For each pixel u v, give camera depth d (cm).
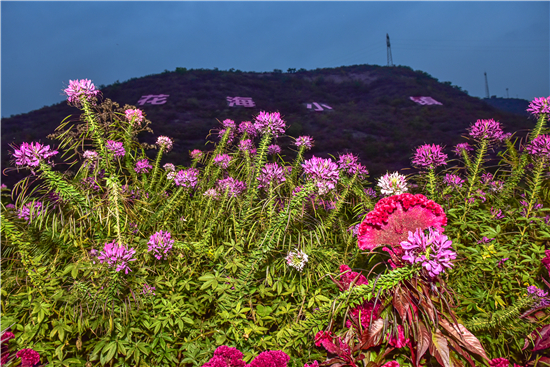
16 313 166
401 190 160
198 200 235
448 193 225
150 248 168
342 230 210
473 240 209
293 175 219
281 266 184
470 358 126
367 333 136
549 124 215
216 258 182
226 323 172
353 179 209
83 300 157
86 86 170
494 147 207
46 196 178
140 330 158
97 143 174
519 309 154
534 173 196
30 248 173
